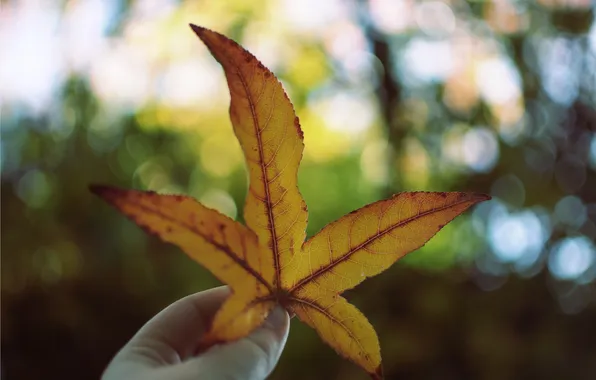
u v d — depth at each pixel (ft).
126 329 3.07
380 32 3.70
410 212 0.86
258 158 0.81
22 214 3.26
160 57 4.05
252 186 0.82
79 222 3.36
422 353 2.85
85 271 3.15
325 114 4.20
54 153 3.57
